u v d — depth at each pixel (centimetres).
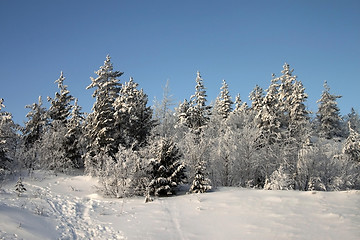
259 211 1320
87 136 3095
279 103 3853
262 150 2644
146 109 3350
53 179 2466
